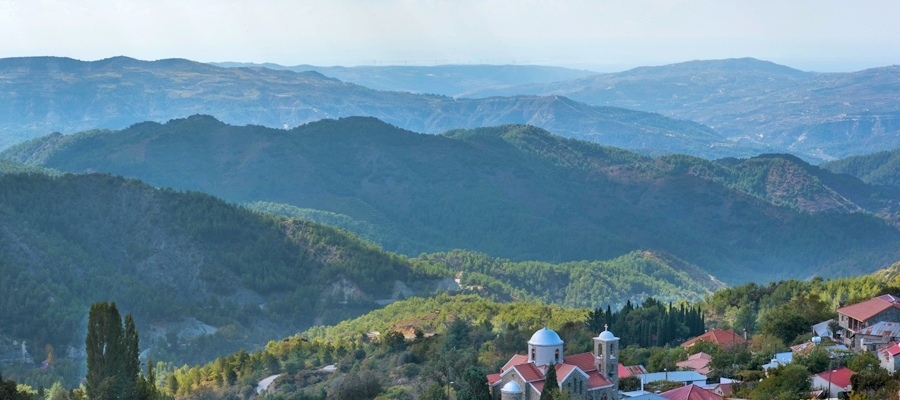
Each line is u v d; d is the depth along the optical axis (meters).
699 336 170.25
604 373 111.75
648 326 173.75
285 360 199.88
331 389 162.12
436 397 131.75
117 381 125.94
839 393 113.69
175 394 184.75
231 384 184.62
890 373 114.81
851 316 149.62
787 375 116.44
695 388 114.62
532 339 111.88
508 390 106.94
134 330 130.62
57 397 149.50
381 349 191.88
